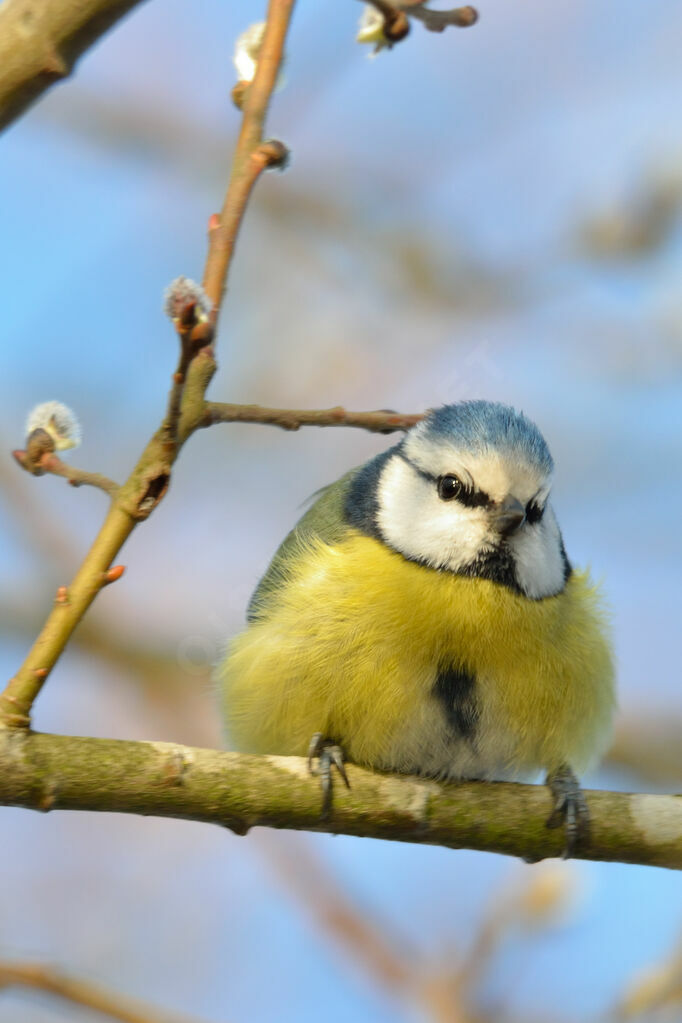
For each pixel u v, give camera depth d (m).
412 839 8.45
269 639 9.41
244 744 9.74
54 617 7.00
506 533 9.35
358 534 9.81
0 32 6.13
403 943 11.45
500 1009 10.17
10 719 7.21
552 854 8.50
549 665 9.39
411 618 9.16
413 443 10.14
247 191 6.90
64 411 6.90
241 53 7.37
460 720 9.27
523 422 10.06
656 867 8.57
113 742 7.52
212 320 6.40
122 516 6.73
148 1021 7.77
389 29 7.51
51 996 7.80
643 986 9.48
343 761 8.55
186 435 6.77
